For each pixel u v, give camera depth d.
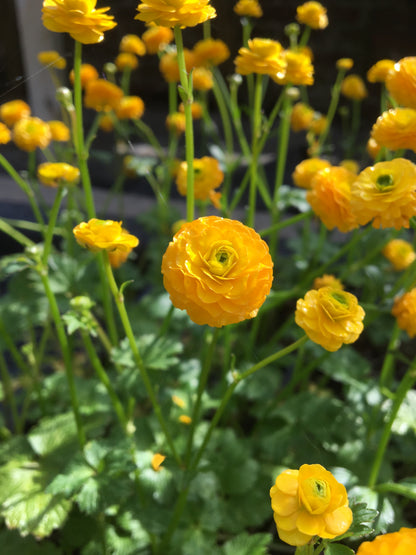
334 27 0.69
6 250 0.49
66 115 0.30
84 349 0.41
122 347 0.23
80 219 0.33
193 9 0.16
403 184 0.15
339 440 0.27
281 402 0.31
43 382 0.30
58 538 0.26
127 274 0.40
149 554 0.23
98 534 0.24
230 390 0.18
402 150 0.19
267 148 0.60
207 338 0.28
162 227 0.43
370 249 0.35
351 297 0.15
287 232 0.51
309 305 0.15
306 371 0.29
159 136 0.64
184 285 0.14
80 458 0.20
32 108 0.31
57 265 0.29
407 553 0.10
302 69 0.24
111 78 0.33
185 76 0.18
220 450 0.27
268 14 0.57
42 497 0.23
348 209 0.19
